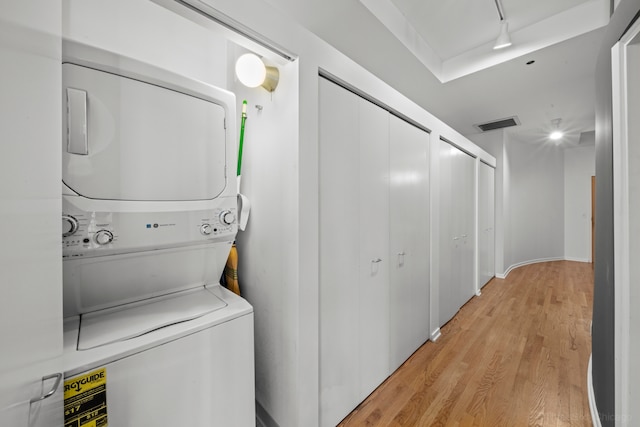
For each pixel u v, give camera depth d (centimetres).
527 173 502
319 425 125
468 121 371
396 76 242
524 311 281
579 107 316
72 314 91
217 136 109
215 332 95
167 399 84
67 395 66
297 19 167
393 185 172
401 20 190
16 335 52
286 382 118
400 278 181
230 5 86
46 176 56
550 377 170
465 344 213
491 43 223
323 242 125
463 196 292
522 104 308
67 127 74
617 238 106
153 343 81
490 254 400
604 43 125
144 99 89
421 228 205
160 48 133
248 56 110
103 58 79
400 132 178
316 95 116
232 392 100
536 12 188
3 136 49
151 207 91
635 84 100
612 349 112
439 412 142
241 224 135
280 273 121
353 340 143
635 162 100
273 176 124
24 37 52
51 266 58
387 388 161
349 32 180
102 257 86
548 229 540
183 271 112
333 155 129
